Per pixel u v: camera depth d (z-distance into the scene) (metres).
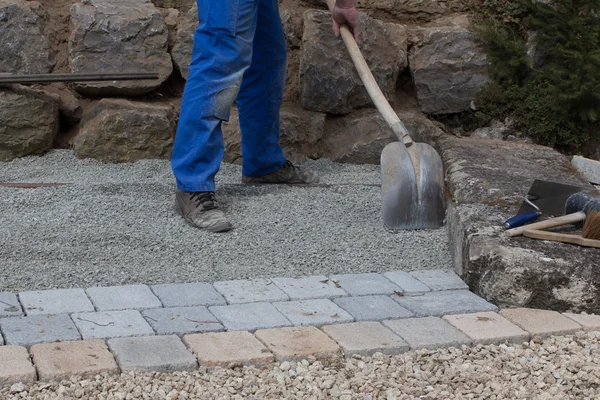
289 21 5.45
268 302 3.20
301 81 5.40
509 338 2.98
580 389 2.67
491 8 5.78
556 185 3.96
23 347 2.69
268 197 4.51
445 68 5.58
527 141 5.61
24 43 5.14
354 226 4.13
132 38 5.19
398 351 2.85
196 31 4.02
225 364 2.68
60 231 3.85
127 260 3.57
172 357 2.68
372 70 5.45
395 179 4.10
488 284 3.31
